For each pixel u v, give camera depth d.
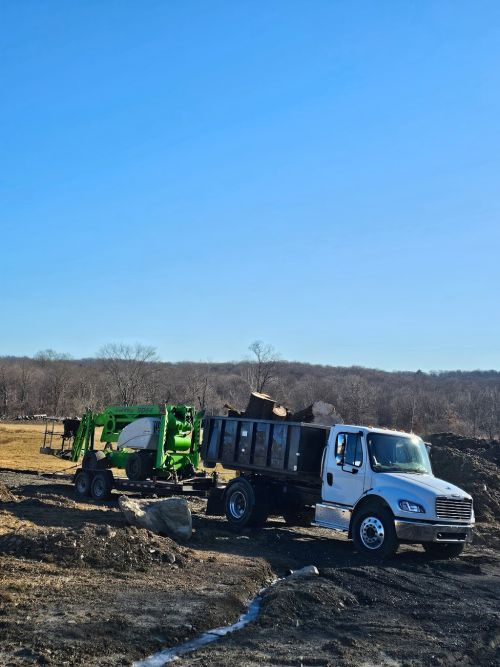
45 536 11.91
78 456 23.94
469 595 11.23
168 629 8.32
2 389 86.69
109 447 23.17
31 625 8.06
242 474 17.89
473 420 68.31
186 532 14.45
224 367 114.56
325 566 12.96
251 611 9.81
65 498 19.67
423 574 12.70
